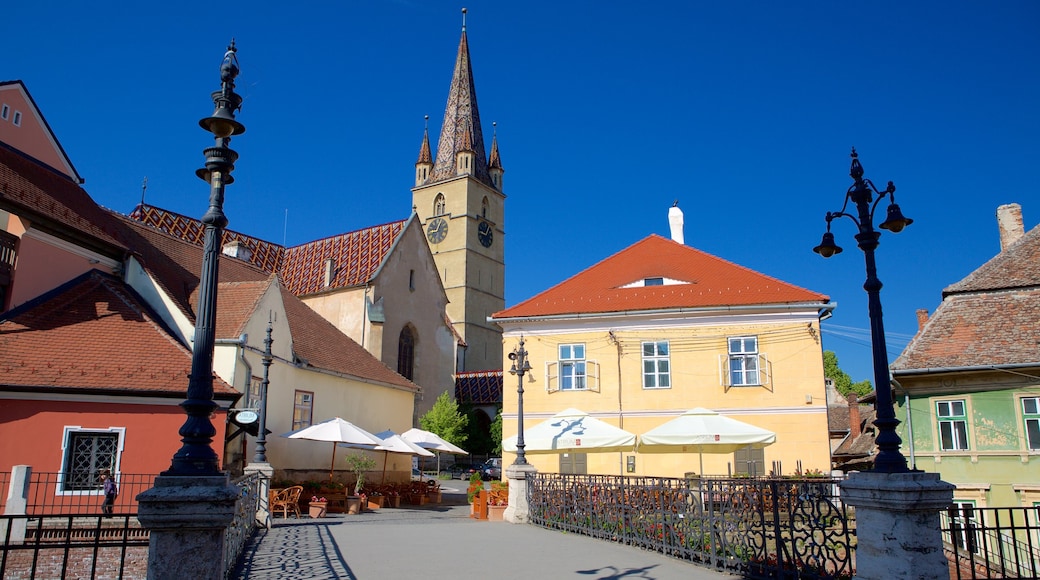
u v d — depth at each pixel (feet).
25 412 59.52
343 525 62.59
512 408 96.43
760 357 89.92
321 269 172.04
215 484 22.48
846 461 156.15
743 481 39.40
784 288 93.81
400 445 88.12
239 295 85.92
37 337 64.69
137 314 72.79
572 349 95.91
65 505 58.95
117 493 60.29
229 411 71.41
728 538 40.78
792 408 87.97
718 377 90.58
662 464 89.66
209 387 23.73
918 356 81.71
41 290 71.20
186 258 108.78
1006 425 77.00
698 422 65.26
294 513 77.71
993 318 82.69
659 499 44.52
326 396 99.71
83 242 75.72
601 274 106.93
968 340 81.41
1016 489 75.36
